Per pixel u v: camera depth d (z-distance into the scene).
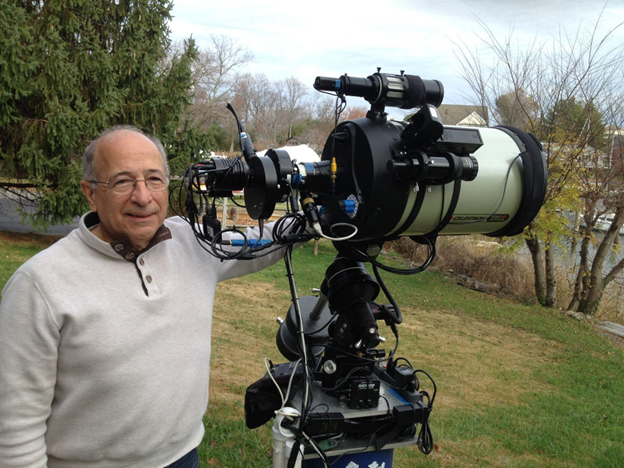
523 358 6.74
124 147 1.46
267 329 6.37
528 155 1.89
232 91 37.72
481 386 5.50
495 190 1.83
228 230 1.75
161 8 12.00
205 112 34.53
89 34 10.59
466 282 11.38
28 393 1.35
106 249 1.45
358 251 1.85
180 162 12.07
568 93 9.24
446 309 8.95
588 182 9.42
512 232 2.02
